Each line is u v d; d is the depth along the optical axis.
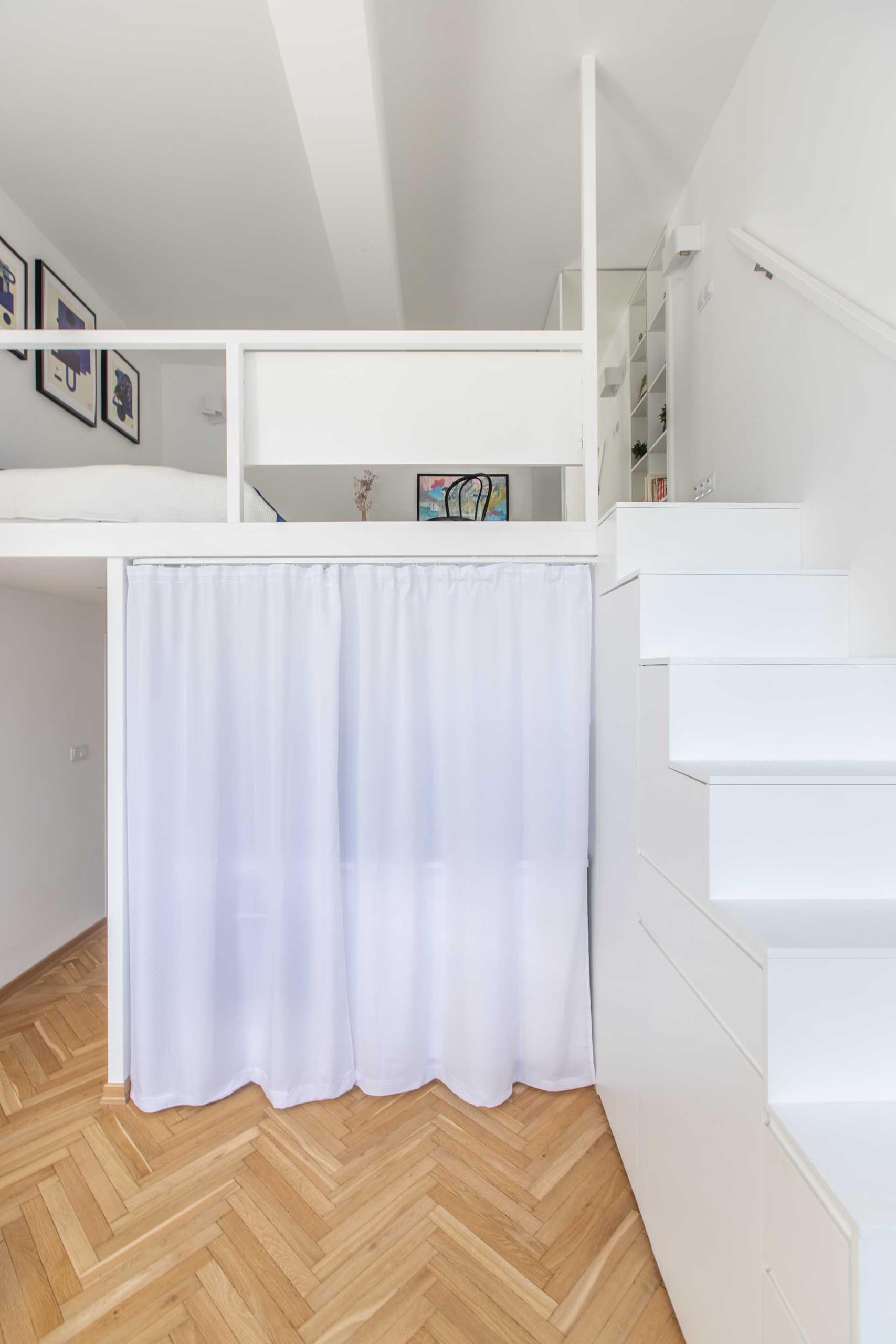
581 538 1.77
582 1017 1.79
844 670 1.21
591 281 1.82
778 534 1.64
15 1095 1.77
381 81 1.77
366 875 1.75
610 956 1.63
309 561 1.75
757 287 1.95
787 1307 0.74
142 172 2.40
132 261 2.95
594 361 1.79
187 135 2.22
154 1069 1.70
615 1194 1.42
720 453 2.24
